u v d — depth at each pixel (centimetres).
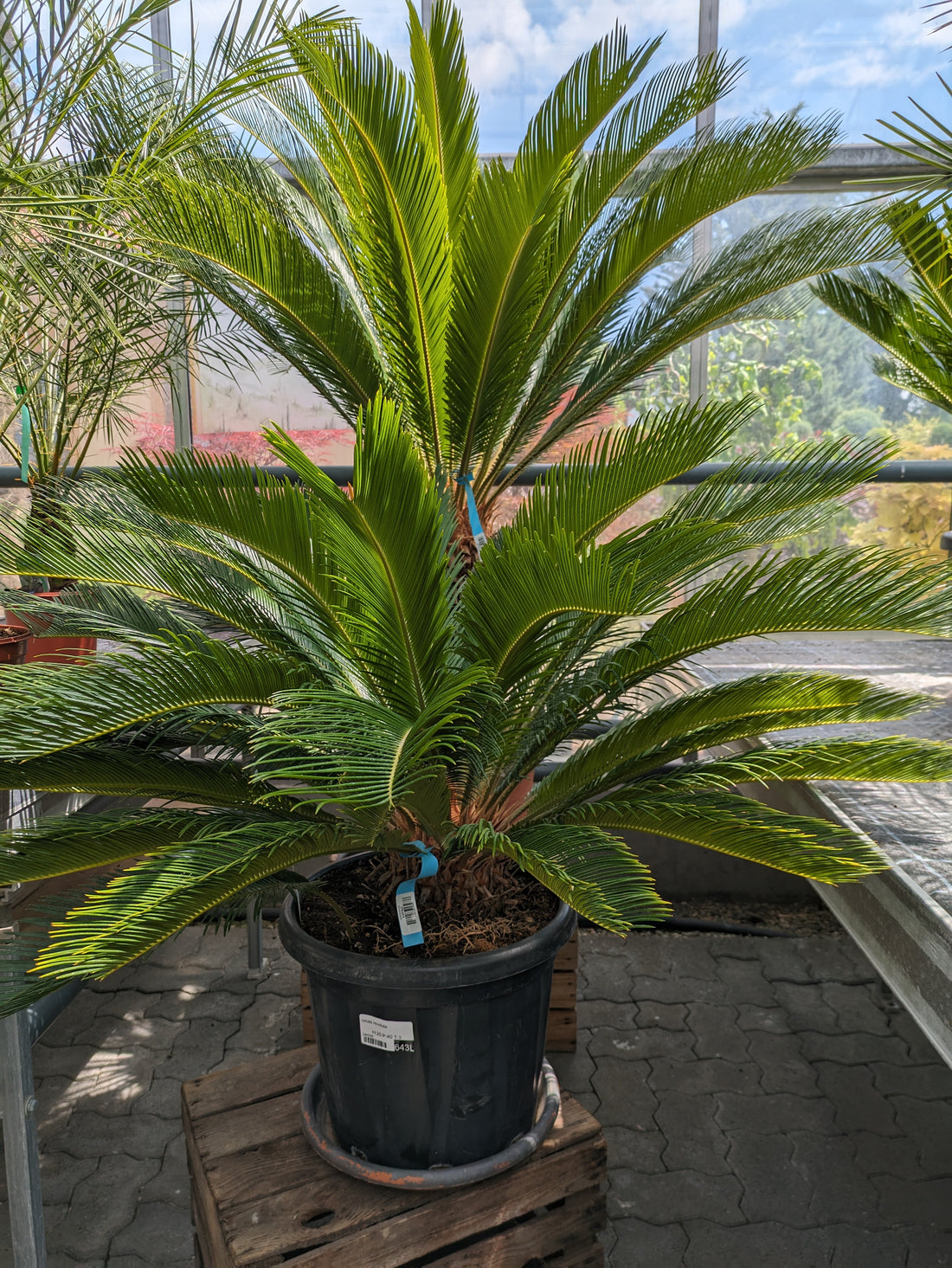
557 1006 244
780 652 326
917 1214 193
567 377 234
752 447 372
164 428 353
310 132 207
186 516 130
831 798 188
